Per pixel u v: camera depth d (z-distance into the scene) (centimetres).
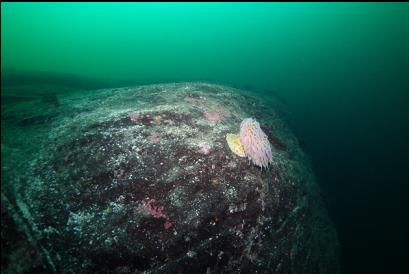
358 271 1059
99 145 441
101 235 358
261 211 457
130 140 450
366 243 1193
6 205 362
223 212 415
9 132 487
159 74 4781
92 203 384
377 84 2281
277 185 510
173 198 401
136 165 420
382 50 2520
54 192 389
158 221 381
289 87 3316
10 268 324
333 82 2938
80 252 345
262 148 471
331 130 2031
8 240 338
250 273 432
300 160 746
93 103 580
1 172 397
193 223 392
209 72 4712
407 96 1853
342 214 1308
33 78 1332
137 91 644
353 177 1560
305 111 2406
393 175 1527
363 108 2156
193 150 453
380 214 1334
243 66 4850
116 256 350
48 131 485
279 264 482
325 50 4144
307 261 571
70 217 369
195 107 567
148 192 399
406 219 1284
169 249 371
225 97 705
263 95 1385
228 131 521
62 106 578
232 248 415
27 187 390
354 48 3303
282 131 807
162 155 437
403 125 1781
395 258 1115
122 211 381
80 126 481
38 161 425
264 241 459
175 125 492
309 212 624
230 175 446
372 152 1716
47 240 349
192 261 380
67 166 418
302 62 4219
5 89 959
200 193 414
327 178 1510
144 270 356
